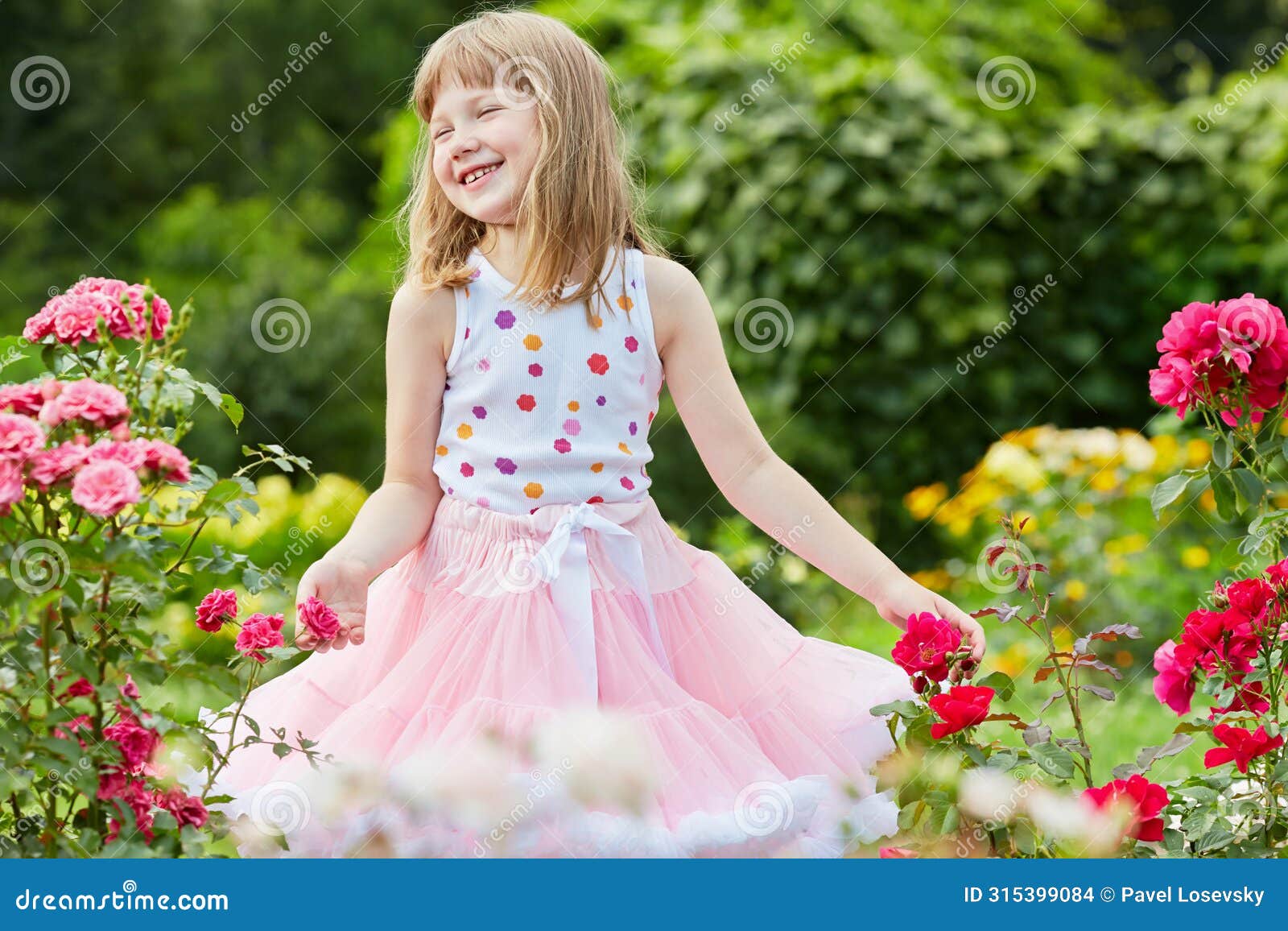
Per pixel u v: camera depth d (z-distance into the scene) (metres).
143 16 12.81
